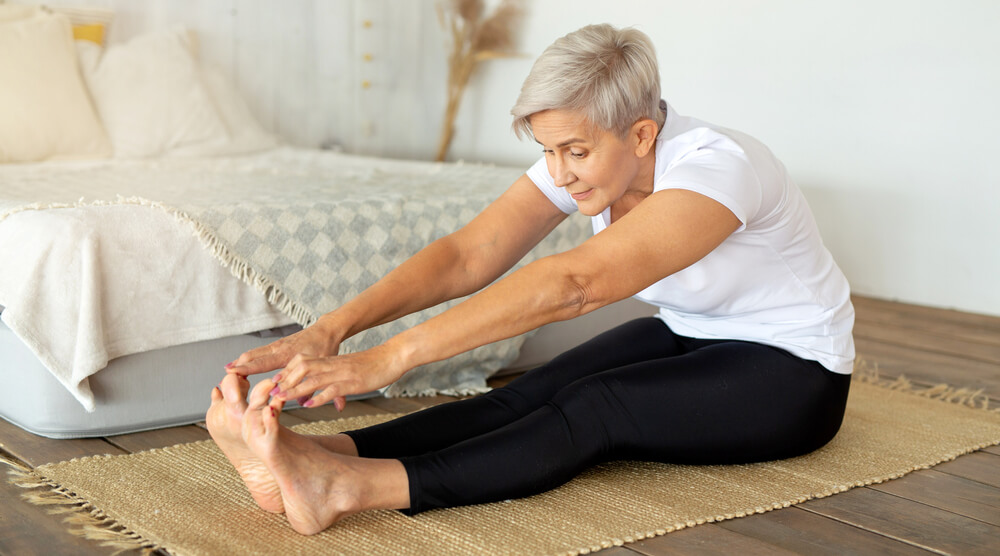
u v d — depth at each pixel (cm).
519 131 137
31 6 348
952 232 350
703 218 129
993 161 335
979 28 332
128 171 296
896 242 365
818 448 168
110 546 125
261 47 425
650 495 149
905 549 134
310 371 115
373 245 207
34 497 141
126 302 176
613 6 445
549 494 148
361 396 212
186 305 183
